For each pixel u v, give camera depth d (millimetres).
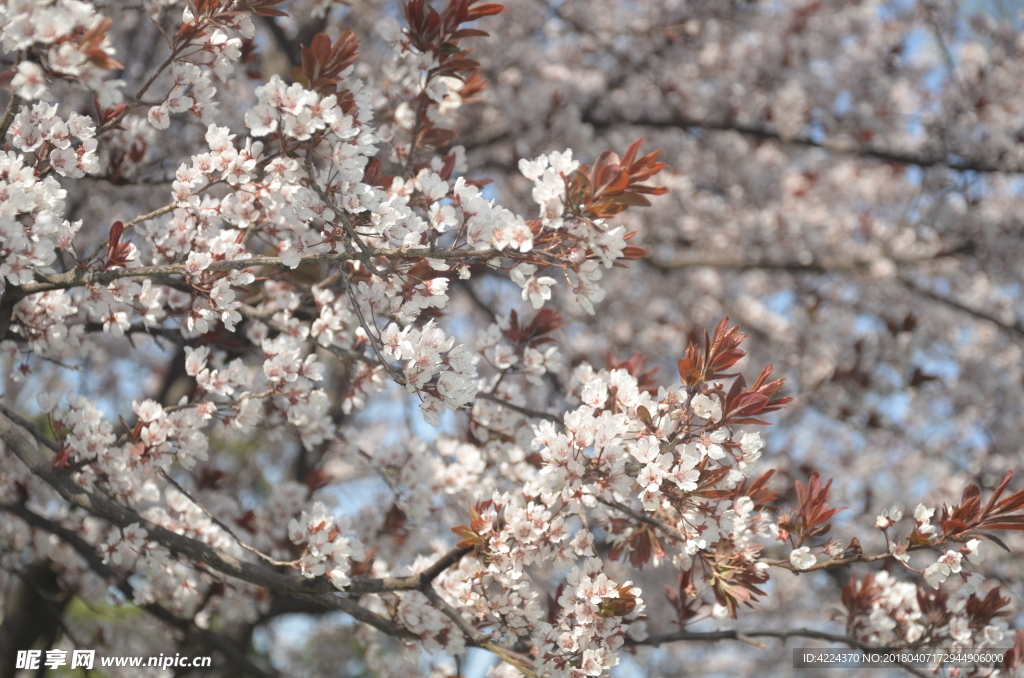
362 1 6289
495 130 5793
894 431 6191
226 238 2215
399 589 2312
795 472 5699
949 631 2660
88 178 3744
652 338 6844
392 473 3072
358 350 2701
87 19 1627
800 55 6027
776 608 7422
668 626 5621
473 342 2734
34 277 2395
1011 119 5660
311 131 1901
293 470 6363
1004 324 6000
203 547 2326
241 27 2162
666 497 2012
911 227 6367
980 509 2068
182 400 2352
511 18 5988
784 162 6539
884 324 6395
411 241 1968
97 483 2484
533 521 2133
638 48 6145
